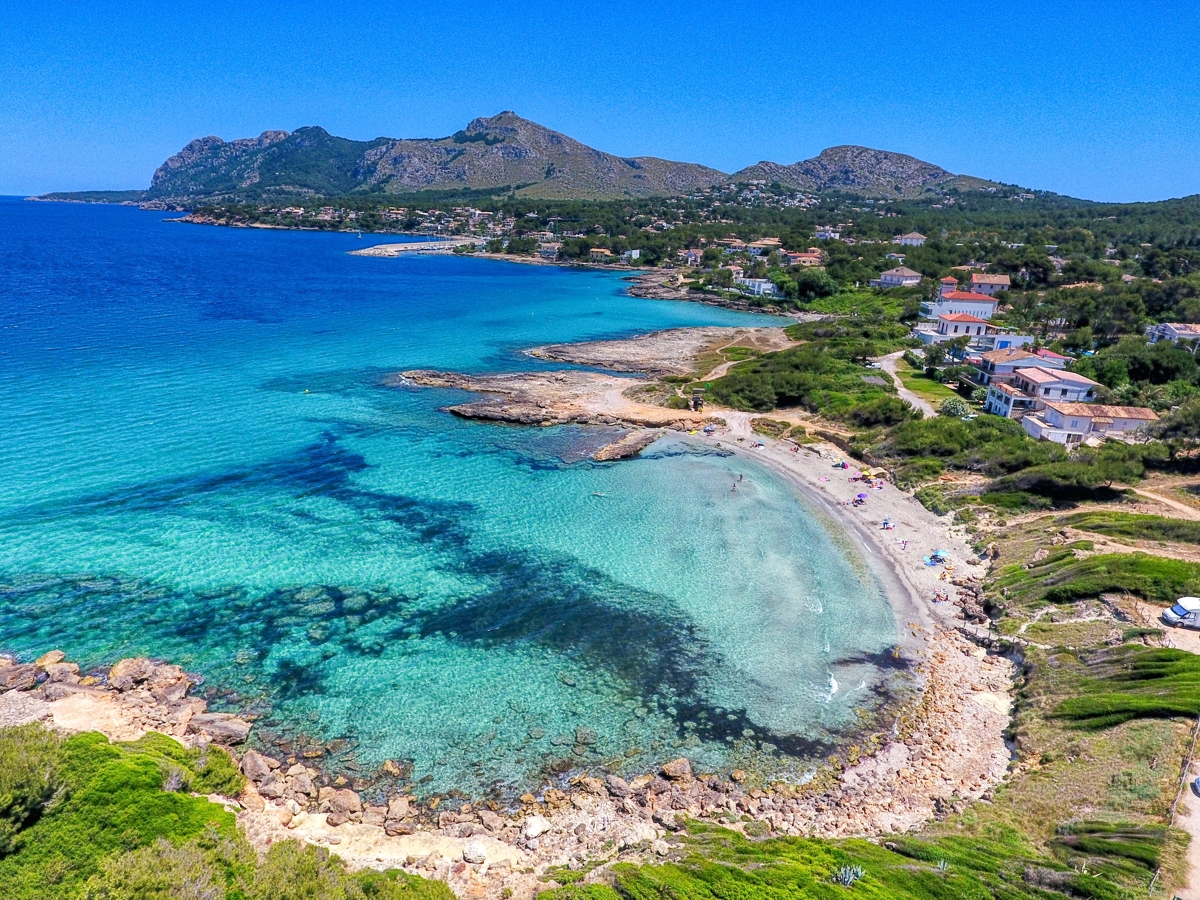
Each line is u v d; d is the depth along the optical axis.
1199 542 49.56
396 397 90.00
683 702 38.00
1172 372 94.75
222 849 25.52
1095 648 39.75
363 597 45.62
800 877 25.11
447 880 26.94
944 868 26.05
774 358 113.62
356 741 34.03
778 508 63.03
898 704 38.47
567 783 32.50
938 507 63.50
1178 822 27.16
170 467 62.75
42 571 45.66
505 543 53.88
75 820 25.70
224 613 42.97
